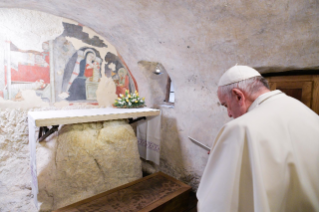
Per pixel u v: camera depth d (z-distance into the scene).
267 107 0.76
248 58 1.98
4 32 2.27
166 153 3.36
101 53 3.15
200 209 0.70
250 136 0.64
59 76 2.74
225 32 1.89
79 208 1.96
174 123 3.19
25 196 2.32
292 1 1.32
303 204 0.64
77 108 2.95
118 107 3.08
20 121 2.46
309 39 1.48
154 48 2.82
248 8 1.52
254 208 0.59
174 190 2.36
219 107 2.48
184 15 1.93
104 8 2.27
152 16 2.16
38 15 2.47
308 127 0.71
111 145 2.54
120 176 2.65
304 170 0.64
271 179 0.62
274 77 1.99
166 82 3.70
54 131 2.16
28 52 2.46
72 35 2.79
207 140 2.67
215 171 0.71
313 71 1.67
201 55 2.38
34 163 2.00
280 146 0.65
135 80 3.70
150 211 1.96
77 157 2.26
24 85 2.46
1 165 2.36
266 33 1.66
